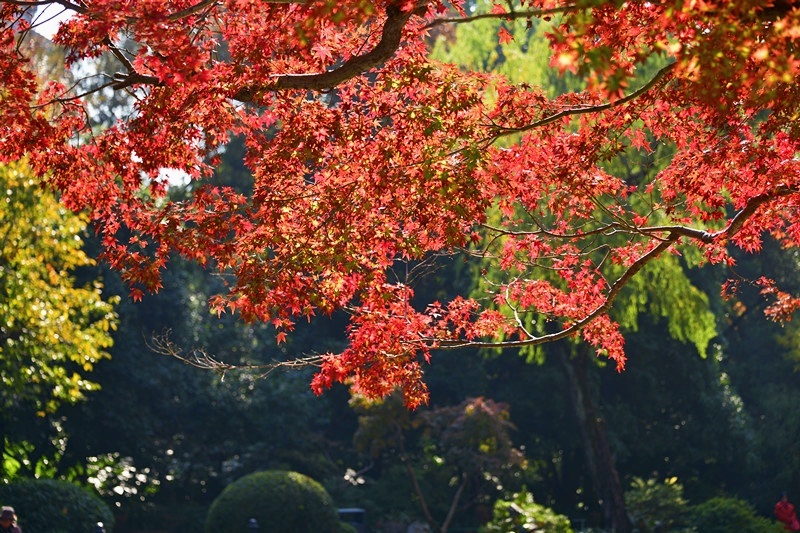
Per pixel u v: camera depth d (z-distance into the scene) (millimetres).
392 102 6547
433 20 6441
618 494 25094
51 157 7039
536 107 7145
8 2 6094
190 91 6492
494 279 16281
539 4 6031
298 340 32938
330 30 6770
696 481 33250
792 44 4613
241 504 23422
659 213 13680
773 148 7047
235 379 30344
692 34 4934
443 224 6633
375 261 7512
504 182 6926
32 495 19828
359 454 31938
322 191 6617
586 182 7246
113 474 28156
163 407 29641
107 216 7355
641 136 7629
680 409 32781
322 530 23828
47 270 17469
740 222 6977
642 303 20188
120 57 6711
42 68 11023
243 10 6523
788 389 34250
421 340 7215
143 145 6758
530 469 28500
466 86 6461
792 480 31734
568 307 7938
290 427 30875
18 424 25766
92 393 27828
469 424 24141
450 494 30719
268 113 6980
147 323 29781
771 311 9391
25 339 17016
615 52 6023
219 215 6809
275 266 6555
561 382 30969
